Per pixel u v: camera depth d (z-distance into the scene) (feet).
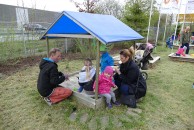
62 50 33.37
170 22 72.90
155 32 62.44
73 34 12.10
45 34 13.87
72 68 22.98
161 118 11.32
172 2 35.01
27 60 26.68
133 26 43.45
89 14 13.28
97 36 10.01
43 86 11.99
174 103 13.48
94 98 12.52
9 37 25.23
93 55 29.27
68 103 12.51
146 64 20.20
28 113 11.57
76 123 10.49
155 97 14.42
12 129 10.03
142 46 22.98
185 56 30.07
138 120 10.91
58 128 10.11
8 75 19.49
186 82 18.43
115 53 36.60
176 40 58.08
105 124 10.43
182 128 10.37
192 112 12.21
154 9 59.93
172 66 25.64
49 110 11.89
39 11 33.81
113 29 12.84
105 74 11.76
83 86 13.00
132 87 12.58
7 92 14.90
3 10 40.52
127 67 12.55
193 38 51.75
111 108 12.11
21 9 29.25
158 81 18.58
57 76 12.03
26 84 16.78
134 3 43.68
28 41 28.78
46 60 12.01
